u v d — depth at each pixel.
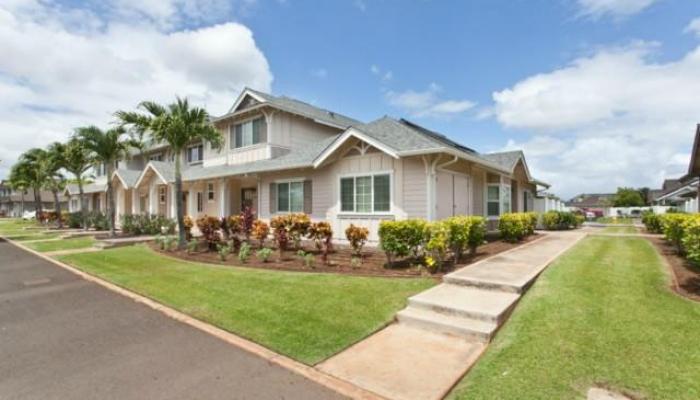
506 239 13.09
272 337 4.61
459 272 7.12
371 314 5.32
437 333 4.77
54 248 14.73
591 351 3.79
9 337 4.90
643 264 8.20
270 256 10.31
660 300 5.32
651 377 3.24
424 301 5.47
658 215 17.28
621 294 5.67
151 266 9.86
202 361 4.04
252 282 7.43
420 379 3.52
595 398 2.98
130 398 3.29
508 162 16.22
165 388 3.46
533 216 16.66
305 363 3.92
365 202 11.77
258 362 3.98
